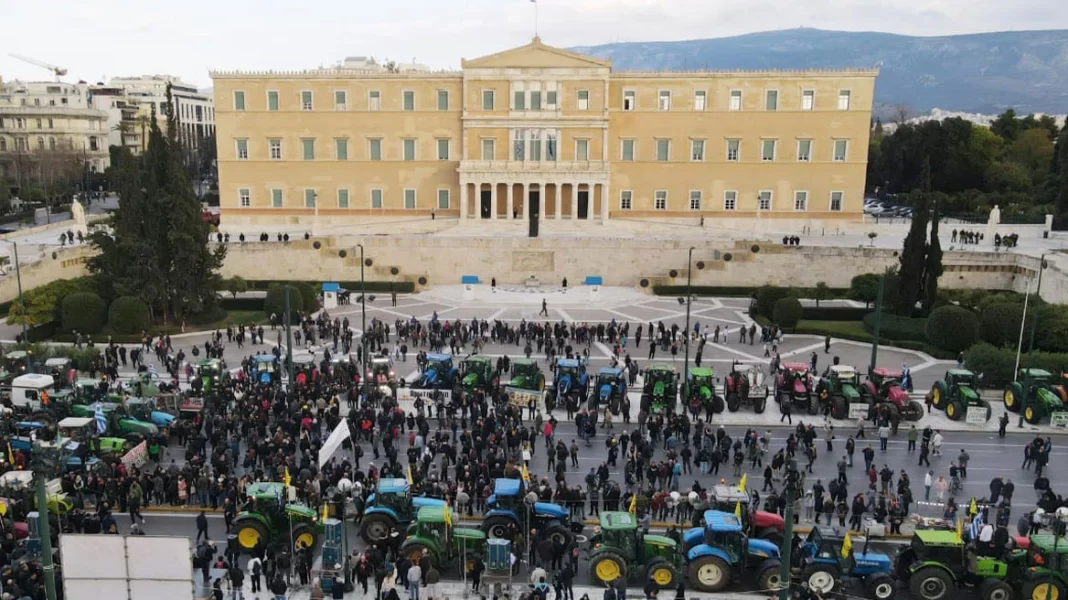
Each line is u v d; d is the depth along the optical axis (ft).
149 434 154.40
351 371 197.57
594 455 162.09
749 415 188.24
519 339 251.60
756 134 393.29
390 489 121.90
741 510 119.14
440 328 251.19
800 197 398.01
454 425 163.22
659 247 337.31
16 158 545.44
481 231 377.30
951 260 316.81
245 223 411.54
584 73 388.78
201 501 136.05
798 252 328.08
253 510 118.73
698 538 114.52
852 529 131.13
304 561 111.45
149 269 257.34
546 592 104.78
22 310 230.68
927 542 108.99
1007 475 155.63
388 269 338.95
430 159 402.11
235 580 104.53
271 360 198.39
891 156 520.42
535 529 119.65
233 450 148.36
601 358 233.96
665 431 159.84
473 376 192.85
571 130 393.70
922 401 201.36
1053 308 237.04
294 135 403.13
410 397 183.83
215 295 276.82
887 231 393.70
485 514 127.24
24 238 360.07
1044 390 184.75
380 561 111.75
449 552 115.55
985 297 269.23
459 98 396.57
